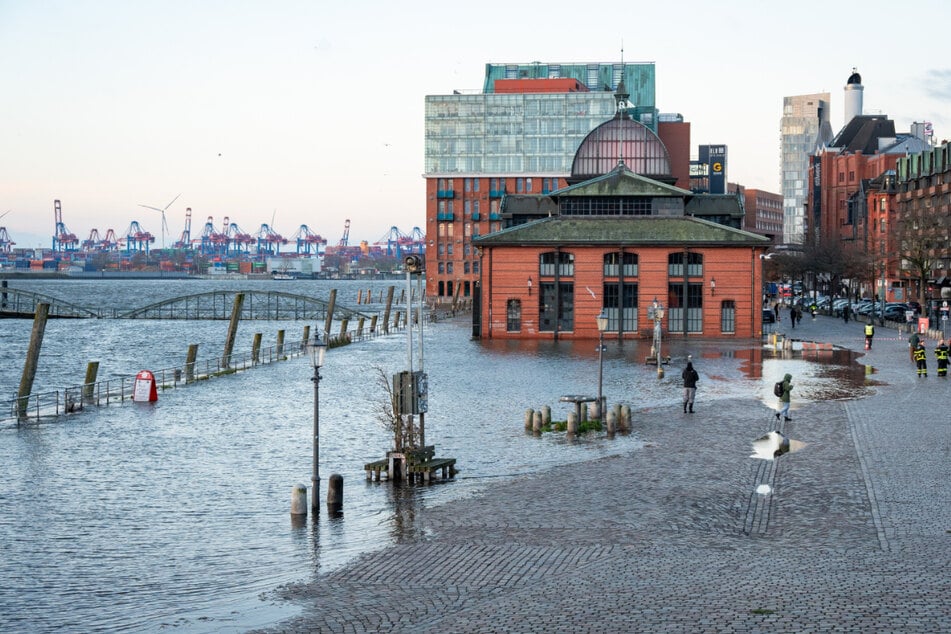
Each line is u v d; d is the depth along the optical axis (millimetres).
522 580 19906
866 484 28328
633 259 91062
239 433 42531
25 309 174125
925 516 24484
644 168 119375
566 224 92688
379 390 57438
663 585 18625
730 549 21844
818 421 40875
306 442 40062
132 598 20453
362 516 27172
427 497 29250
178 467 35188
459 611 17844
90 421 46500
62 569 22766
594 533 23906
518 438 39375
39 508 29047
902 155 196250
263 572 22047
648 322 90875
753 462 32469
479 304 94938
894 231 124938
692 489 28562
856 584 18188
